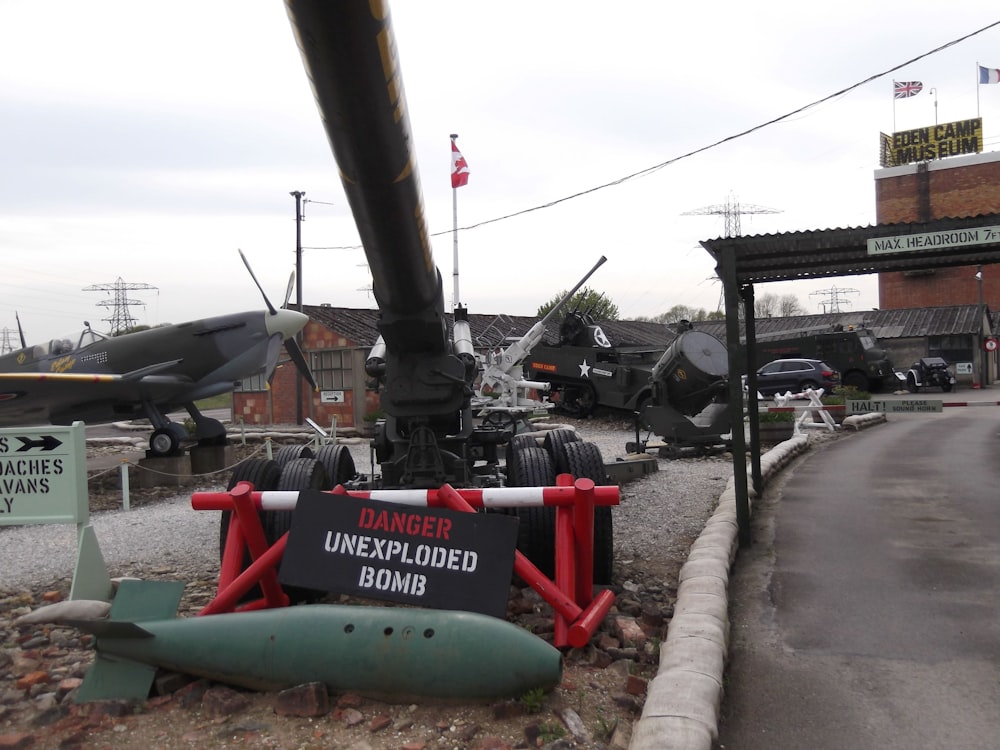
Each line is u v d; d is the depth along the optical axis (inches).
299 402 934.4
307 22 133.6
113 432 935.7
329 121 156.6
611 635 191.2
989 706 154.4
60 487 226.2
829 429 719.7
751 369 374.6
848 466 493.4
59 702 156.9
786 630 199.9
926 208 1983.3
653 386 568.7
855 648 186.2
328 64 141.6
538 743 137.4
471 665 147.4
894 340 1584.6
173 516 377.7
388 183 171.0
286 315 553.6
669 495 391.5
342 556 173.6
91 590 228.1
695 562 230.2
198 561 280.7
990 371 1673.2
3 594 241.6
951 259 297.3
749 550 281.0
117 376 501.4
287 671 152.5
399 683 149.1
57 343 562.6
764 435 613.9
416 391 240.2
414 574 171.2
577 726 142.7
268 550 184.1
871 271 309.3
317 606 158.7
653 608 209.5
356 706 150.7
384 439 268.1
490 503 188.2
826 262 296.2
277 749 137.3
